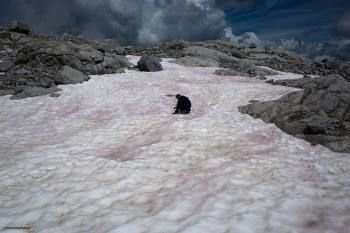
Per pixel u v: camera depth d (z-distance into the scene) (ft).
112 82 54.13
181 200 13.33
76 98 42.91
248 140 23.91
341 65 85.05
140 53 106.22
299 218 10.98
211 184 15.23
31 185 16.28
